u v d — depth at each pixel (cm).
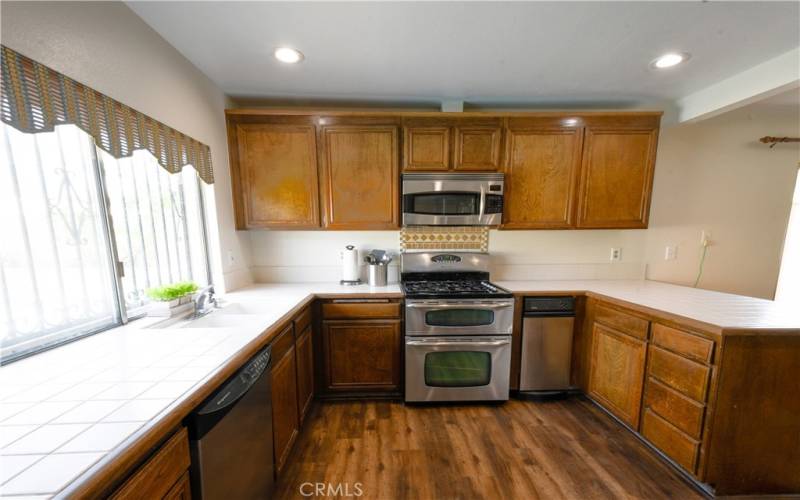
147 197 151
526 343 215
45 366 94
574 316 215
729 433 137
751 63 175
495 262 257
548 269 259
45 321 105
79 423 67
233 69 179
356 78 191
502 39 151
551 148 221
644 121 218
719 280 261
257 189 218
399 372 214
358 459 163
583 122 218
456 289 220
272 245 249
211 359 100
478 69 181
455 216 218
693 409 142
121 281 132
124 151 122
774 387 135
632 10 130
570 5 128
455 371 209
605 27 142
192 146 170
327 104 232
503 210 224
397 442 176
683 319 147
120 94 122
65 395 78
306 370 191
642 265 260
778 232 257
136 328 129
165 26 139
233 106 223
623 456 166
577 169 222
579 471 156
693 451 142
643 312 168
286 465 159
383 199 222
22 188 98
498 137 219
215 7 127
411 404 213
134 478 63
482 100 226
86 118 106
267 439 127
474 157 220
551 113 215
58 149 108
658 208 253
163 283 162
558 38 151
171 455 74
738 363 133
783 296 272
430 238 254
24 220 99
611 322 191
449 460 162
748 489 140
